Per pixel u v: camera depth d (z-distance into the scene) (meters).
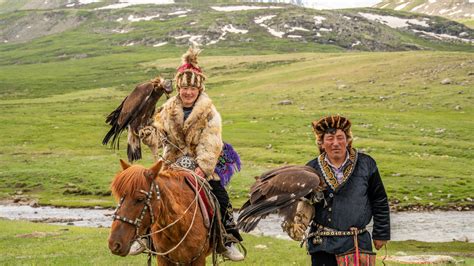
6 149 70.38
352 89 99.62
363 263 7.71
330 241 7.80
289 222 7.66
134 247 8.70
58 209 42.84
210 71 146.88
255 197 7.66
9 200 46.41
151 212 7.46
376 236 7.98
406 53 133.75
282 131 71.31
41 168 57.34
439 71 105.81
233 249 9.41
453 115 77.69
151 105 9.14
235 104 95.94
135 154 9.31
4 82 151.62
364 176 7.91
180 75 9.10
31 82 151.62
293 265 16.30
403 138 64.75
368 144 61.38
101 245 21.14
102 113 99.69
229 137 68.38
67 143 74.00
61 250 19.94
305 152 59.78
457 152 58.34
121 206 7.29
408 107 83.06
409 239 30.72
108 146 71.38
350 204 7.81
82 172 55.12
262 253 18.73
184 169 8.84
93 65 179.88
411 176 48.72
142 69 166.88
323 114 80.88
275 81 119.62
